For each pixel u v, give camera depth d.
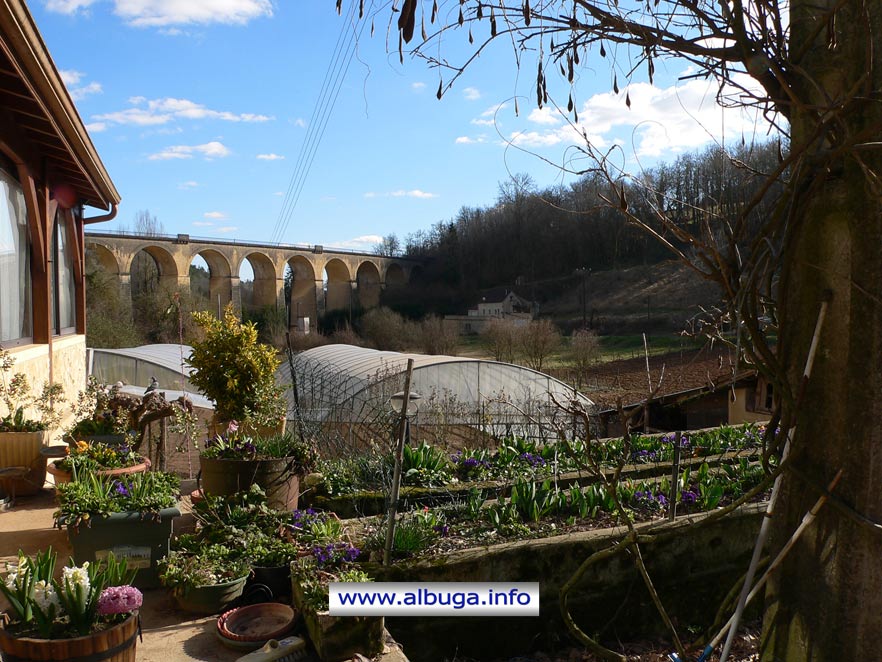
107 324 32.81
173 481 4.41
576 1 2.20
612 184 2.16
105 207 10.66
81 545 3.93
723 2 1.98
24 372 6.91
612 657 2.64
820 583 2.21
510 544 4.21
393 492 3.92
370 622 3.24
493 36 2.38
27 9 4.37
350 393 13.70
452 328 49.09
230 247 59.59
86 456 5.20
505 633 4.09
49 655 2.50
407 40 2.08
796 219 2.09
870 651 2.09
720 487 5.38
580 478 6.30
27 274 7.43
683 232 2.15
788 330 2.30
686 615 4.57
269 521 4.48
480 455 6.95
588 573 4.32
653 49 2.28
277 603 3.67
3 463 5.99
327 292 74.00
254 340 7.33
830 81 2.08
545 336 33.34
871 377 2.04
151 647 3.37
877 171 1.97
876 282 2.00
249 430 7.20
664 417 14.76
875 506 2.05
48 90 5.36
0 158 6.38
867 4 1.98
